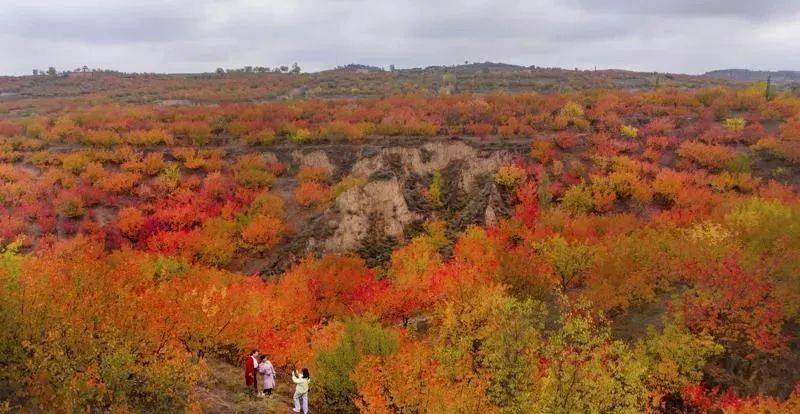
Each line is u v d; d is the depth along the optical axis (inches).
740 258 1326.3
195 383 845.2
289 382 1067.9
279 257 2507.4
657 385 1132.5
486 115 3878.0
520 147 3171.8
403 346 1118.4
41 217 2603.3
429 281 1585.9
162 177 3073.3
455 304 1291.8
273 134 3629.4
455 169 3112.7
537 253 1822.1
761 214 1886.1
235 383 940.6
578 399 858.1
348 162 3297.2
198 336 903.1
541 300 1437.0
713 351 1158.3
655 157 3073.3
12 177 2997.0
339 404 1003.3
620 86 7377.0
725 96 4170.8
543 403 847.7
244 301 1197.7
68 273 794.8
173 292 954.1
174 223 2662.4
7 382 684.7
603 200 2593.5
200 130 3735.2
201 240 2471.7
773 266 1256.8
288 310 1421.0
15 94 7519.7
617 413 895.7
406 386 876.6
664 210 2568.9
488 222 2605.8
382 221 2640.3
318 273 1790.1
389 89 7751.0
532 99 4443.9
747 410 1007.6
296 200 3002.0
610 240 1758.1
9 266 821.9
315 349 1114.1
